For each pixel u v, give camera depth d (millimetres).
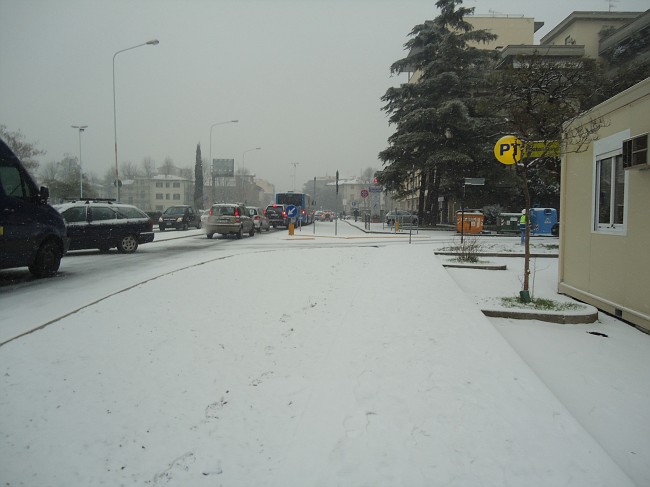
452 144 32906
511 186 32188
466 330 5262
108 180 100062
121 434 3547
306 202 46750
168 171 114000
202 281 9031
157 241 21047
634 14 48062
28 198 9242
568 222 8273
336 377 3941
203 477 2984
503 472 2584
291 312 7047
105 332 5629
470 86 32531
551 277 10219
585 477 2545
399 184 35594
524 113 8578
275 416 3811
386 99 36312
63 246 10078
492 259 13617
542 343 5547
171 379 4531
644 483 2846
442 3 33375
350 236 25844
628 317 6379
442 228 35688
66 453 3287
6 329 5598
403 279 8711
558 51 41031
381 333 5160
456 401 3457
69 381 4328
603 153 7141
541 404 3420
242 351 5344
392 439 2938
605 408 3863
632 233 6328
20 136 38812
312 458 2762
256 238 24141
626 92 6434
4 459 3189
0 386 4141
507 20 63250
